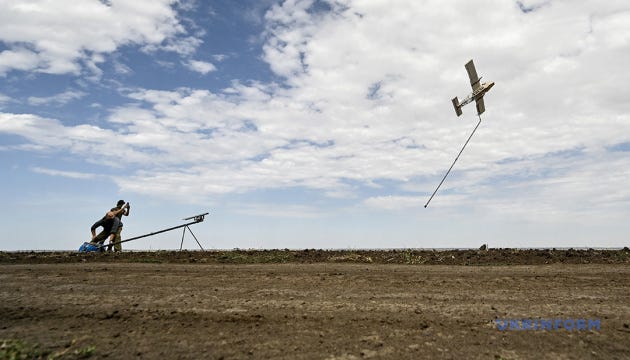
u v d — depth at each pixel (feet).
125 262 35.73
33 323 19.16
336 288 25.26
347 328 18.79
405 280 27.17
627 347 16.71
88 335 17.83
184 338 17.63
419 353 16.29
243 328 18.78
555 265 32.22
